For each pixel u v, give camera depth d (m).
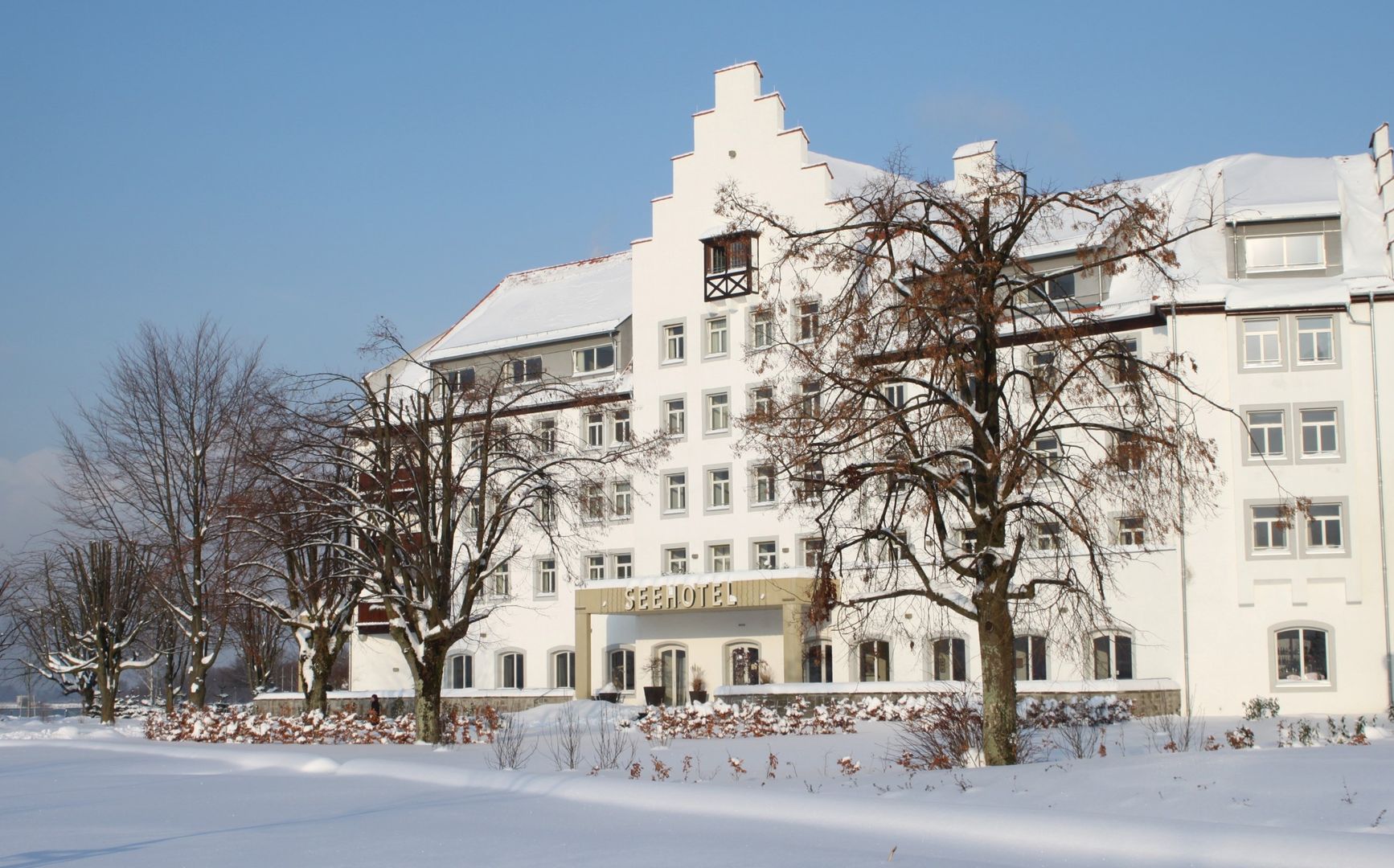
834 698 39.50
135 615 58.03
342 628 42.66
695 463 50.56
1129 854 12.01
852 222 23.72
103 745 31.55
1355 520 38.78
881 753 25.78
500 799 17.67
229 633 61.50
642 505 51.59
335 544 33.84
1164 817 14.33
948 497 22.14
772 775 21.34
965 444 22.52
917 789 17.91
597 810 16.22
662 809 16.06
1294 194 42.56
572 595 52.41
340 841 13.88
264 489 34.75
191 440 45.97
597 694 48.69
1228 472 39.72
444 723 34.44
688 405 50.94
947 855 12.35
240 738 34.94
